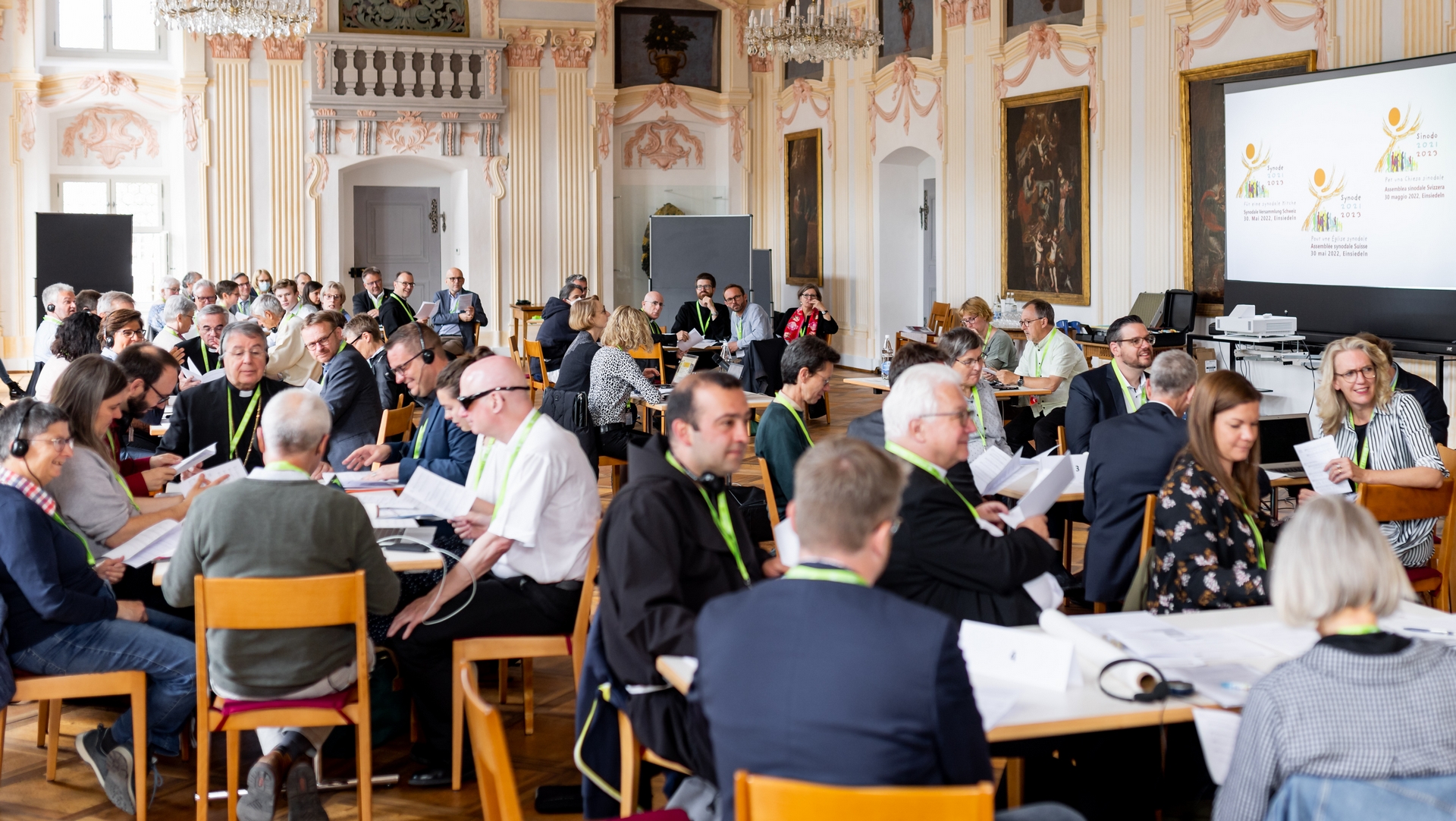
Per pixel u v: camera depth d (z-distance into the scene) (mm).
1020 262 12664
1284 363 8891
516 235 16875
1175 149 10539
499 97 16422
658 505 2916
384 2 16297
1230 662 2707
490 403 3783
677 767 2859
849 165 15797
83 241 12906
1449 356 7871
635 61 17203
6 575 3465
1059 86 11953
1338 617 2152
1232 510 3496
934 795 1811
